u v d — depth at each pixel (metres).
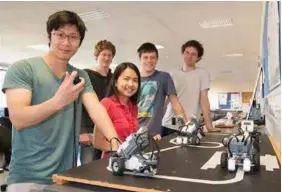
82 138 2.09
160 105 2.06
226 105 14.79
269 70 2.19
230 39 6.16
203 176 0.77
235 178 0.75
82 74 1.28
